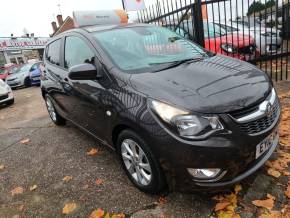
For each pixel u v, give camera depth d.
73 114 4.50
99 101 3.37
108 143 3.57
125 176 3.56
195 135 2.47
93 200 3.22
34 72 15.85
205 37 7.87
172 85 2.81
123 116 2.93
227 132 2.48
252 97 2.69
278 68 7.43
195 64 3.37
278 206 2.67
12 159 4.69
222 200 2.82
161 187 2.92
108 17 5.14
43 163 4.32
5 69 20.95
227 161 2.46
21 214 3.22
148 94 2.78
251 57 7.49
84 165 4.02
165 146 2.57
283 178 3.02
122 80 3.12
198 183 2.56
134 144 3.03
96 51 3.60
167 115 2.56
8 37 29.66
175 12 6.91
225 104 2.54
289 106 4.79
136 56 3.53
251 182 3.02
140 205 3.00
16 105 9.97
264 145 2.71
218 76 2.97
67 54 4.44
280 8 8.38
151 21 7.68
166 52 3.75
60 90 4.64
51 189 3.59
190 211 2.78
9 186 3.84
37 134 5.71
